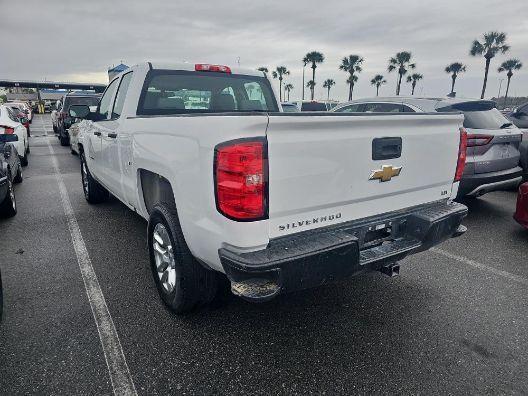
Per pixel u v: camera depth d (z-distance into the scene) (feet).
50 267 12.44
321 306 10.33
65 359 8.00
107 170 14.67
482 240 15.66
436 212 9.45
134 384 7.36
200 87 13.42
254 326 9.34
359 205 8.38
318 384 7.44
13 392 7.10
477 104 18.62
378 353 8.39
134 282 11.44
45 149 46.39
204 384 7.39
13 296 10.55
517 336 9.04
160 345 8.52
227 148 6.71
